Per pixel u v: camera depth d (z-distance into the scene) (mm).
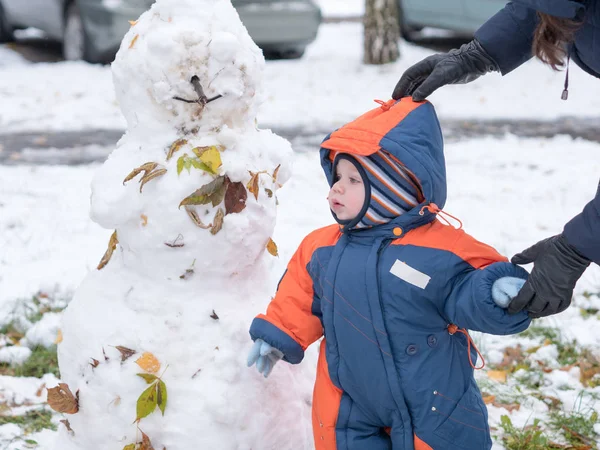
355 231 2473
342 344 2426
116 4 11234
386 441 2516
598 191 2115
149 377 2387
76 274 4930
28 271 4969
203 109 2430
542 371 4000
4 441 3301
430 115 2471
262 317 2477
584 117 9891
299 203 6332
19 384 3783
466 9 13109
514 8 2682
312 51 15086
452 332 2459
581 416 3533
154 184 2393
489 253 2387
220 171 2398
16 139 8359
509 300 2225
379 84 11438
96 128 8906
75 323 2514
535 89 11492
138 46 2430
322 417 2531
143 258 2457
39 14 12805
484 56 2688
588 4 2275
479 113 10078
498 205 6406
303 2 12438
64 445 2584
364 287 2379
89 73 11469
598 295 4816
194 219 2389
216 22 2434
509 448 3316
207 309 2463
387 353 2373
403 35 15148
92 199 2432
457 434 2424
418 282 2350
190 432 2373
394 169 2406
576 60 2480
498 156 7949
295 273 2553
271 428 2492
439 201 2459
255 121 2660
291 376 2629
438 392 2395
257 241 2521
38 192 6504
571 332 4328
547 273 2146
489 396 3713
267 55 13727
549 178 7184
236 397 2418
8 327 4320
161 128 2436
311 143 8398
